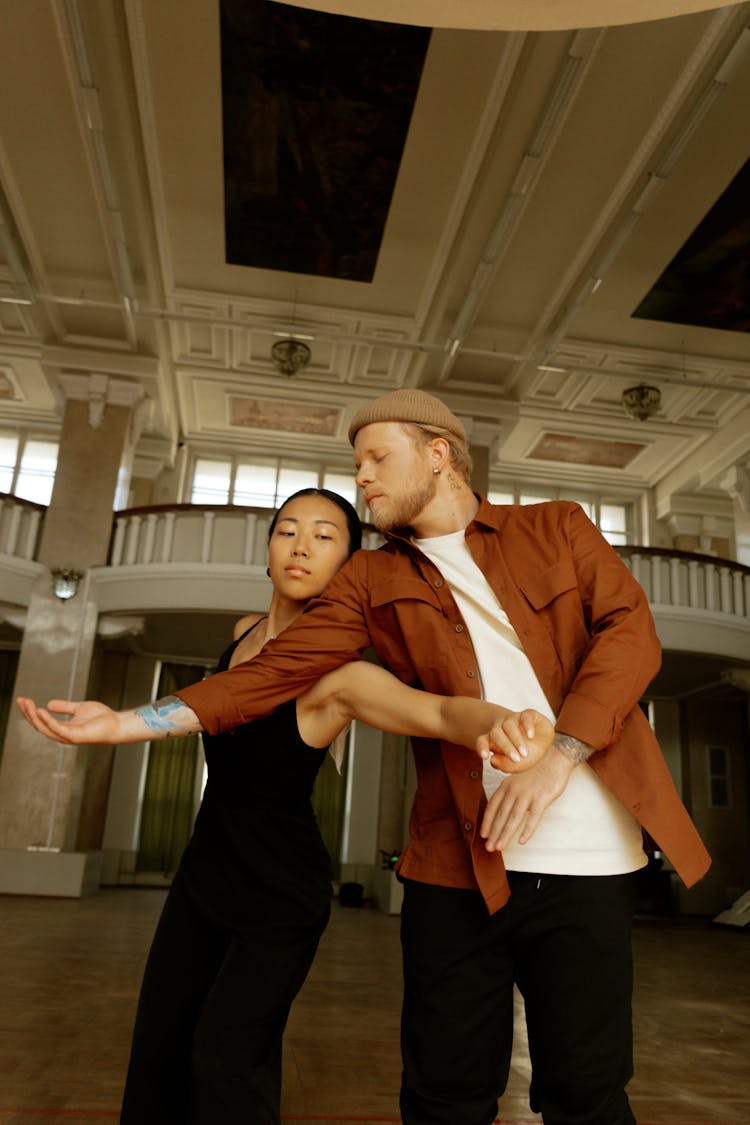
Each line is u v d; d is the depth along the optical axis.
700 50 7.42
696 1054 3.97
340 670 1.48
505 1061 1.38
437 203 9.63
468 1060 1.33
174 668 14.84
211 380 13.70
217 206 9.88
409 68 7.85
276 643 1.47
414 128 8.57
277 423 15.12
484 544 1.53
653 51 7.57
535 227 9.95
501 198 9.41
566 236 10.07
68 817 11.00
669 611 11.91
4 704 14.41
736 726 15.71
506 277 10.88
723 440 14.41
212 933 1.52
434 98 8.20
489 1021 1.35
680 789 15.35
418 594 1.48
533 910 1.34
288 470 16.05
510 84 7.96
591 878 1.34
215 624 12.29
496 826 1.19
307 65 7.82
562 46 7.48
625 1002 1.33
